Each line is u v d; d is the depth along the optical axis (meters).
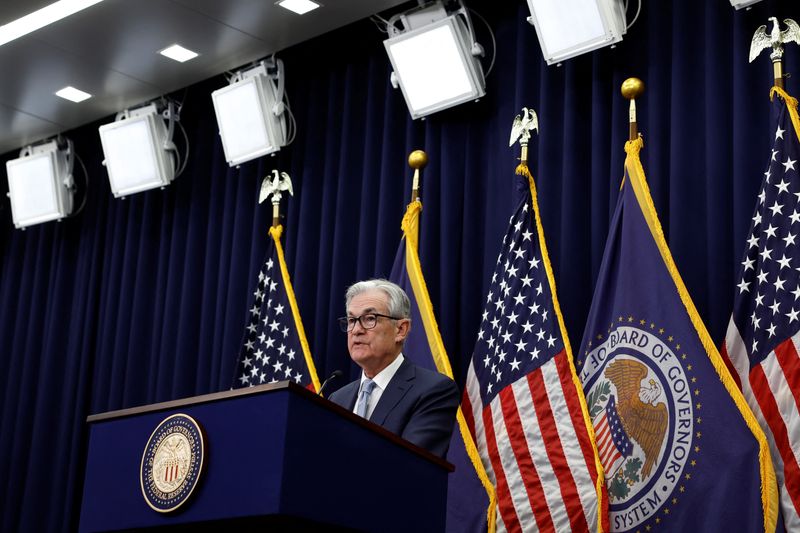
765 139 5.13
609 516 4.74
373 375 3.93
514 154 6.00
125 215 7.88
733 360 4.76
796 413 4.45
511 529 4.94
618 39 5.57
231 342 6.84
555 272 5.67
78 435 7.44
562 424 5.00
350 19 6.77
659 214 5.36
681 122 5.39
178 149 7.72
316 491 2.62
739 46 5.28
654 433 4.71
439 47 6.18
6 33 6.89
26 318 8.25
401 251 5.93
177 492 2.67
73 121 8.05
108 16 6.71
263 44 7.01
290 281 6.61
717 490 4.46
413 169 6.34
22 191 8.09
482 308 5.89
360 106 6.86
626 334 4.93
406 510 2.91
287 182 6.75
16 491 7.70
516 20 6.32
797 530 4.29
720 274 5.04
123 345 7.49
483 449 5.21
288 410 2.59
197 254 7.34
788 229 4.71
